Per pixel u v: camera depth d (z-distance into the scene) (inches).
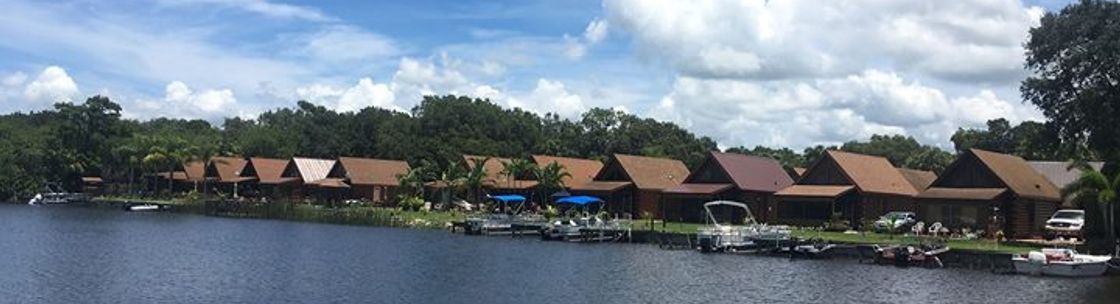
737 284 1957.4
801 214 3353.8
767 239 2684.5
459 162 4596.5
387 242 2908.5
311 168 5187.0
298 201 4867.1
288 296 1681.8
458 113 5846.5
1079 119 2568.9
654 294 1793.8
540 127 6437.0
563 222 3238.2
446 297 1707.7
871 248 2470.5
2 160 5826.8
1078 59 2498.8
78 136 5964.6
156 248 2539.4
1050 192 3075.8
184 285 1793.8
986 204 2876.5
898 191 3410.4
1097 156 2847.0
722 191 3570.4
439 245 2827.3
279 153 6107.3
